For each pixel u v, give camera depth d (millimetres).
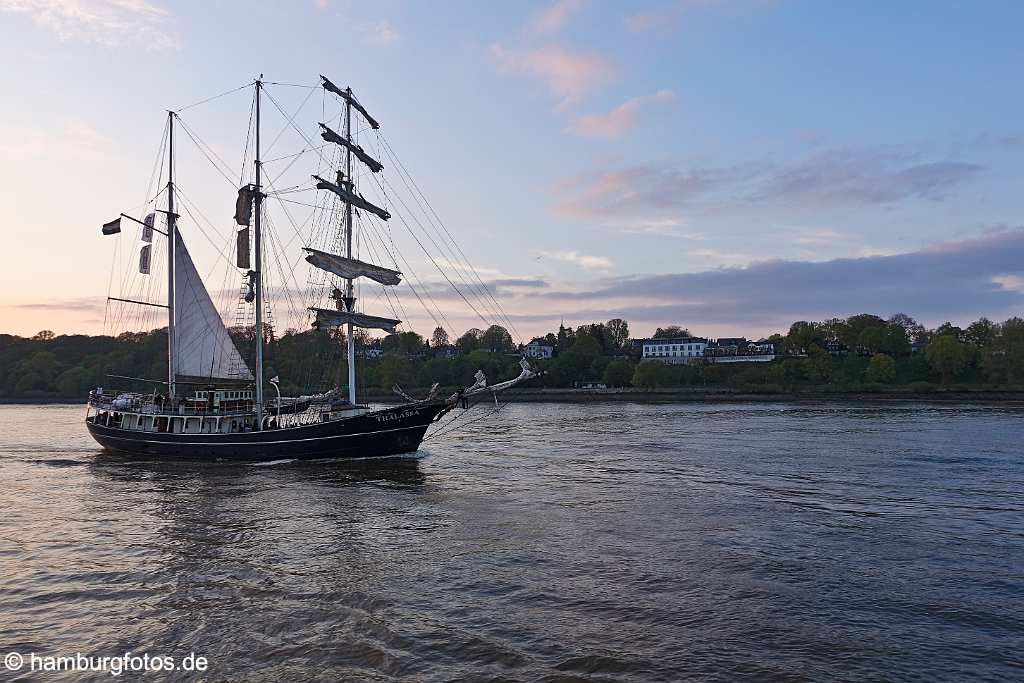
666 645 20844
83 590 26094
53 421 124938
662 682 18516
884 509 40344
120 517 38438
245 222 62156
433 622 22688
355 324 68500
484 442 80625
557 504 41875
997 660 19953
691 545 32156
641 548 31625
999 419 110625
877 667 19453
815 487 47719
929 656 20188
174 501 43000
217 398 67000
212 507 41094
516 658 19969
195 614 23594
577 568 28500
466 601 24641
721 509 40312
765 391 199000
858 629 22141
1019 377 186875
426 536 34031
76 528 35844
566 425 107625
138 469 56969
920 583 26734
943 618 23125
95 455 67125
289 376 109625
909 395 180625
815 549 31500
